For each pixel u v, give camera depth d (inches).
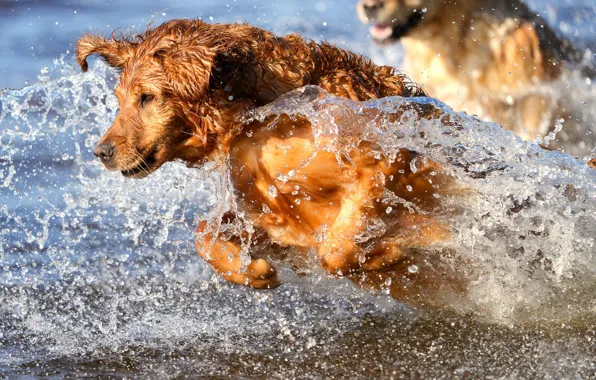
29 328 322.3
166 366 281.4
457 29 500.1
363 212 289.4
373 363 280.4
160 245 419.2
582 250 334.3
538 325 306.7
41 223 442.3
